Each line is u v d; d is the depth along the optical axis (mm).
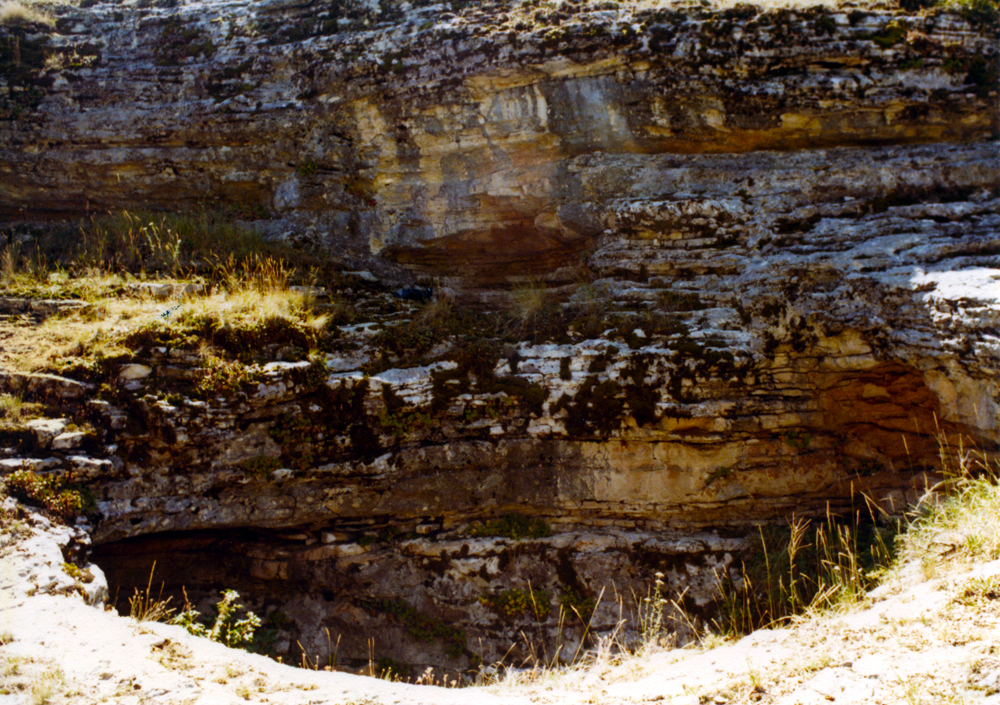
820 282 5836
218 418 5398
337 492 5691
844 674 2975
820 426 5863
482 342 6016
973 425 4895
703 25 6656
